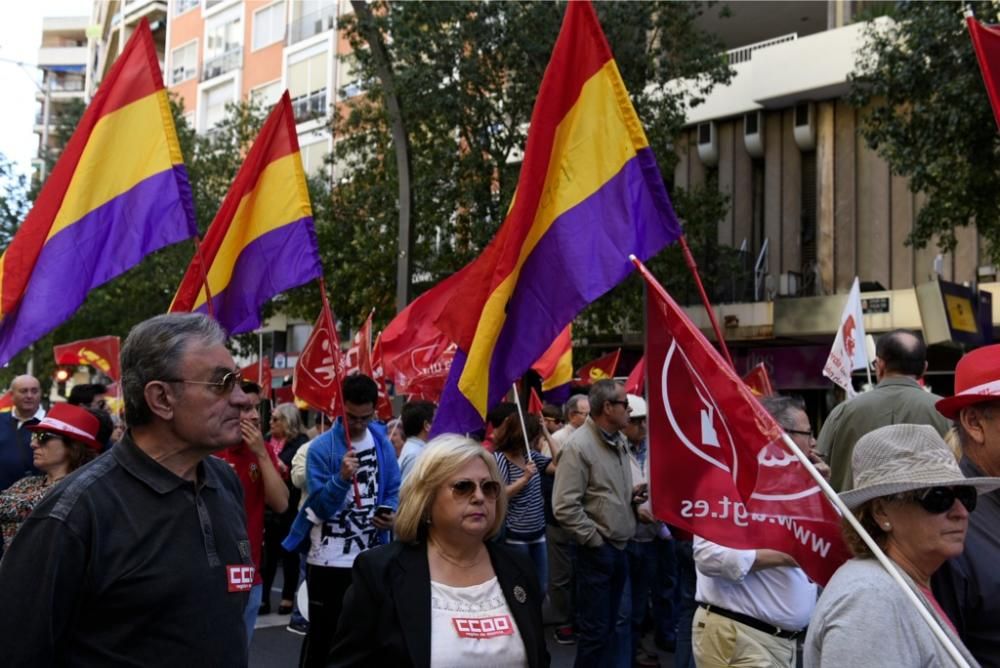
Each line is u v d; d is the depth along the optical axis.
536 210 5.52
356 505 6.22
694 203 20.36
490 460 3.44
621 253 5.43
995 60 5.29
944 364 18.42
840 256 20.86
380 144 20.98
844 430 5.22
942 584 3.23
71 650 2.62
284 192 6.95
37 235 6.24
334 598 6.15
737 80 22.08
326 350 7.22
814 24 25.39
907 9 14.46
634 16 18.52
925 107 13.96
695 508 3.63
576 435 6.76
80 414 5.45
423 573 3.30
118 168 6.41
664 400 3.75
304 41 34.94
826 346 20.56
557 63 5.62
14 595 2.55
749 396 3.50
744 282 21.47
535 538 8.10
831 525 3.37
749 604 4.24
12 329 6.12
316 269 6.90
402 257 13.87
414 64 18.80
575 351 21.78
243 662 2.89
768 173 22.17
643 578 7.72
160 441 2.88
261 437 6.20
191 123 39.81
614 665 6.62
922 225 15.21
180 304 6.62
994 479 2.66
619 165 5.53
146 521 2.73
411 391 10.45
